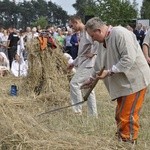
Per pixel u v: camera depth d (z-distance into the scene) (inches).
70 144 210.7
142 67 212.2
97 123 266.8
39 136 217.8
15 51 703.1
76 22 293.3
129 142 215.5
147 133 248.8
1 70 529.0
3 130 217.9
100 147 210.5
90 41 290.5
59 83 390.6
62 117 286.5
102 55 217.6
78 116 289.4
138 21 1053.8
